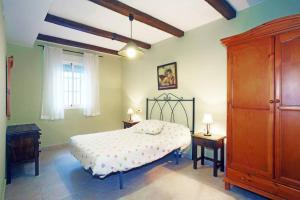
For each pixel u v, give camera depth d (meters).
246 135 2.24
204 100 3.47
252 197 2.25
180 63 3.91
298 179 1.83
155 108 4.55
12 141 2.66
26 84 4.07
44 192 2.37
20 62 3.99
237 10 2.93
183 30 3.73
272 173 2.00
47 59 4.23
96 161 2.22
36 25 2.83
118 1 2.63
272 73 2.00
